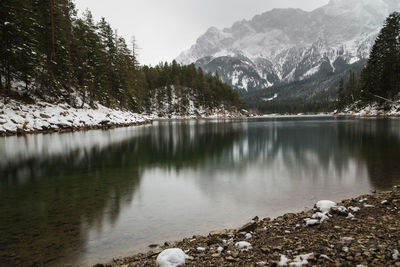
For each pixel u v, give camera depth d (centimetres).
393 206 598
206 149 2005
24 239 541
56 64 3944
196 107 12312
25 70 3250
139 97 7619
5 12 2920
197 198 831
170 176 1148
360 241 401
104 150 1920
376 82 6625
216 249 437
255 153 1803
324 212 578
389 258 332
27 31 3306
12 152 1778
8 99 3105
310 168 1263
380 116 6303
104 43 5341
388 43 6209
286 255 382
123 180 1077
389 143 2025
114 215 682
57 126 3334
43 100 3734
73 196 853
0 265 436
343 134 2867
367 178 1013
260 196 838
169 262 377
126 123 5100
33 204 774
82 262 446
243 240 475
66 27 4188
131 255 468
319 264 335
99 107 5053
